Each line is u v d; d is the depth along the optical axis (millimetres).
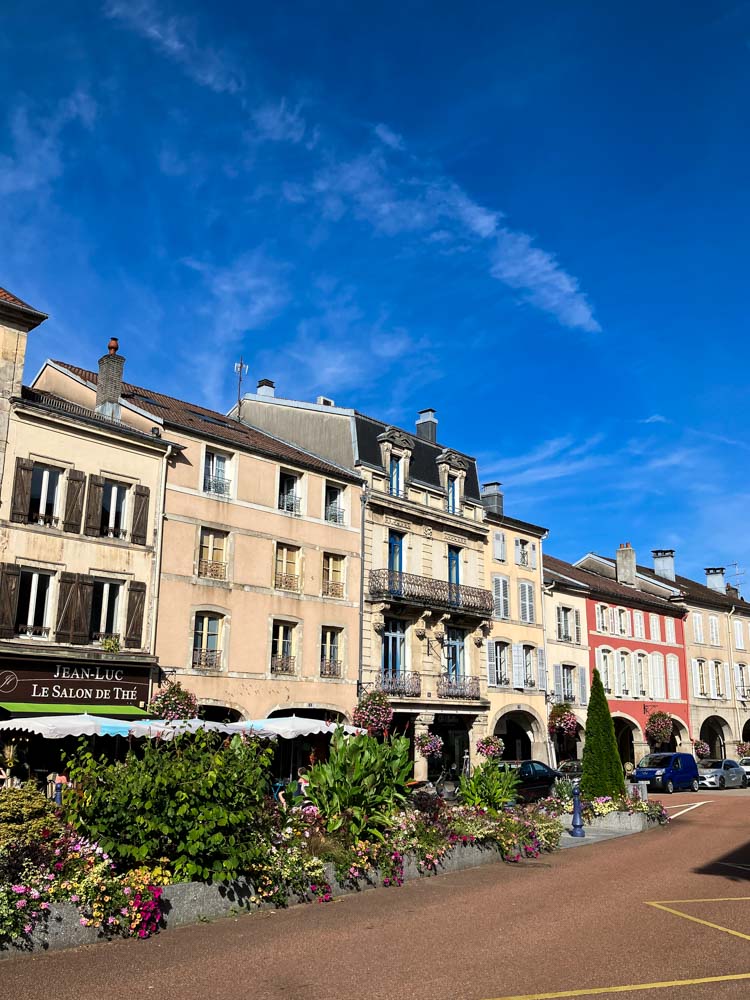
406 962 7828
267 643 24297
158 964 7609
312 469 26719
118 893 8648
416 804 14203
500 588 34469
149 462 22188
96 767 10008
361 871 11469
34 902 7949
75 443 20672
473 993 6895
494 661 33500
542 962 7879
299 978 7262
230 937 8641
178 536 22547
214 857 9750
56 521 19984
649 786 35469
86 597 20109
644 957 8086
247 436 27375
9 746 18234
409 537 30359
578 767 33844
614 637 41938
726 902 10953
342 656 26719
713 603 50750
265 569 24703
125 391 25641
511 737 36438
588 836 18531
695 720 47281
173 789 9695
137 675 20812
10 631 18688
